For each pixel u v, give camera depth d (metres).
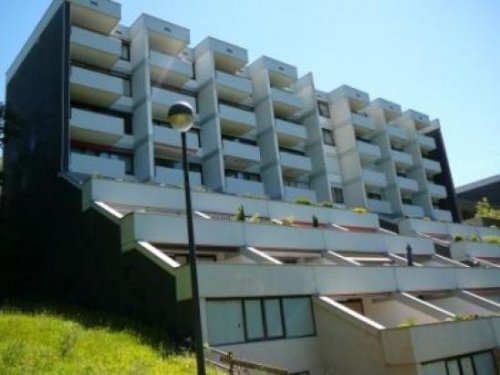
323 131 46.84
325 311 19.06
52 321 15.23
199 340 8.80
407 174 53.31
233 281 17.19
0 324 14.04
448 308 26.77
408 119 54.22
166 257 17.92
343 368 18.17
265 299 18.11
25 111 33.19
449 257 37.59
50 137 28.84
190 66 37.12
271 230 24.66
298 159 41.56
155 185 25.00
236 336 16.73
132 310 18.70
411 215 48.81
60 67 29.64
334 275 20.88
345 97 47.62
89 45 31.53
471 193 70.00
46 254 26.28
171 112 9.71
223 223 22.73
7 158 33.59
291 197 39.75
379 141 50.31
